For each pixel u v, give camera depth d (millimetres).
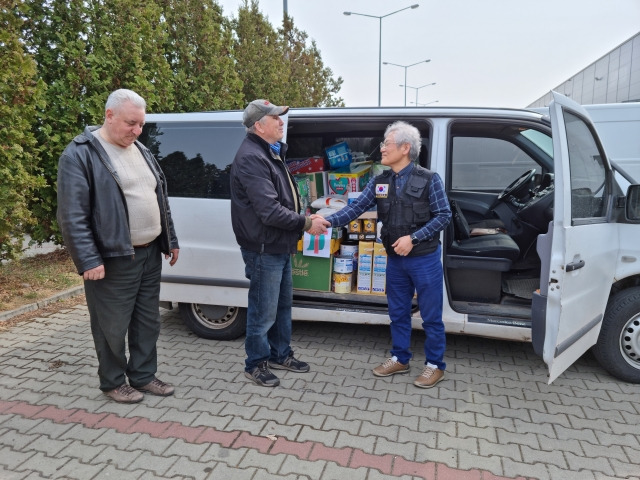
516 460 2451
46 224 6691
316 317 3779
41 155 6266
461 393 3145
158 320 3135
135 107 2658
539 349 2832
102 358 2951
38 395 3088
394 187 3068
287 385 3242
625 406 2996
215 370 3471
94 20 6699
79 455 2459
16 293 5113
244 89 13914
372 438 2627
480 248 3678
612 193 3289
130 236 2791
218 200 3711
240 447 2531
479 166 5121
